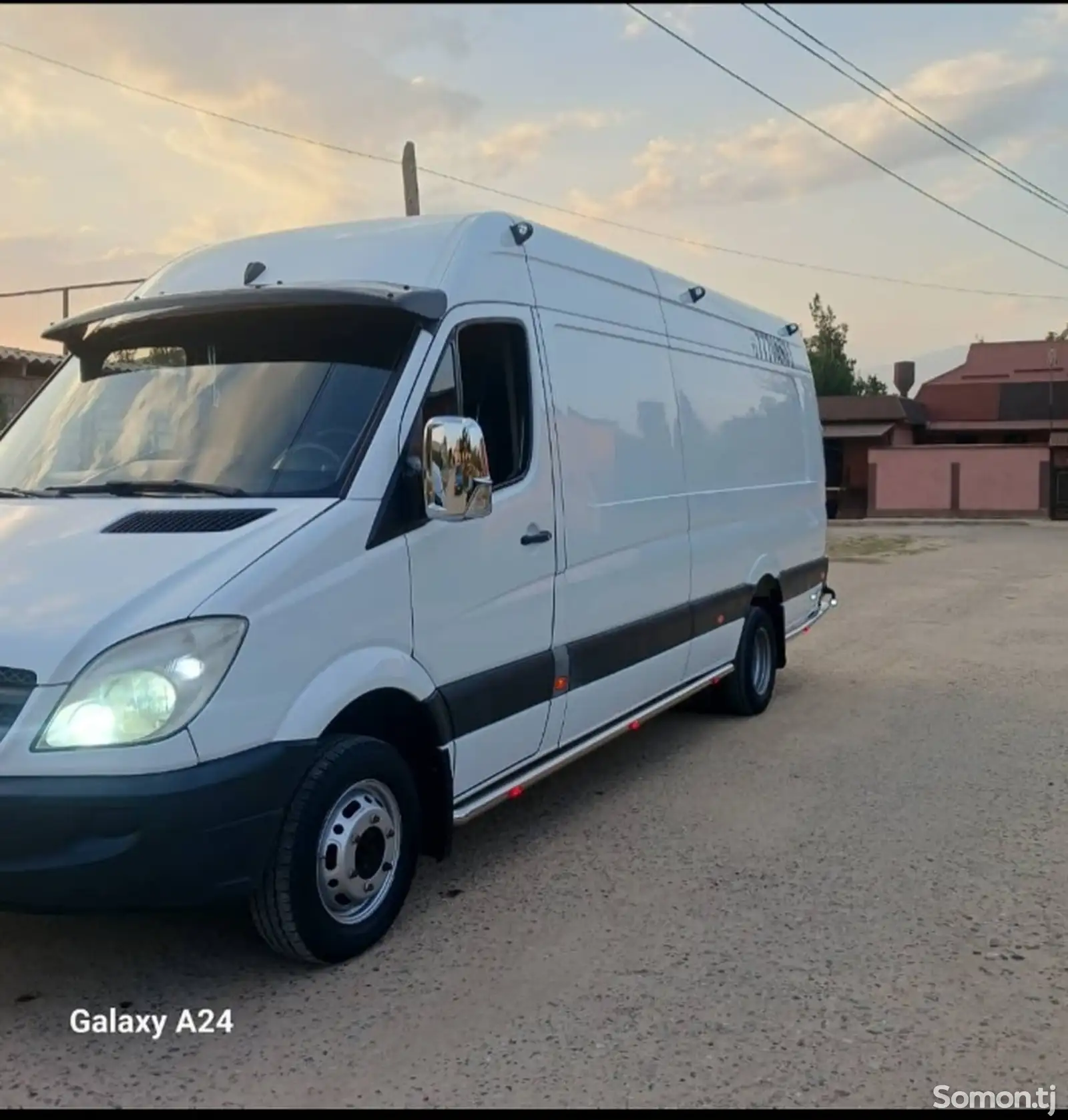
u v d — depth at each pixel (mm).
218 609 3609
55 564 3807
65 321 5176
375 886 4277
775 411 8695
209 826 3523
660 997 3891
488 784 4969
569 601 5477
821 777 6590
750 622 8094
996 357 44719
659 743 7449
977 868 5090
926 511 38594
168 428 4613
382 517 4227
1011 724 7902
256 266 4980
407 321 4590
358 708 4215
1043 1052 3537
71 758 3412
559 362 5500
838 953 4223
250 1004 3881
